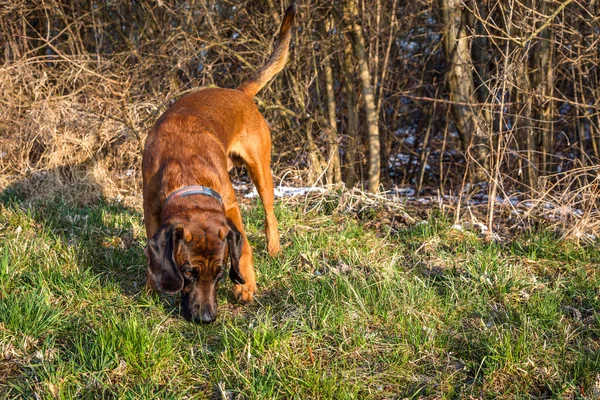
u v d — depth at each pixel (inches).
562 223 219.5
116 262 179.5
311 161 287.0
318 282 169.6
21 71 269.1
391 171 336.2
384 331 148.8
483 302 163.5
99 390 123.2
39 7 295.1
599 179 223.5
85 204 239.3
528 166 258.2
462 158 305.7
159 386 126.7
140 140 256.2
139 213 233.0
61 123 260.8
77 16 326.6
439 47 312.8
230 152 192.2
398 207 239.6
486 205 246.1
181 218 142.2
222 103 188.5
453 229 216.7
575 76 283.4
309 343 141.6
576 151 296.4
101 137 262.7
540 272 186.7
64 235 198.5
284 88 311.4
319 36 295.9
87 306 154.7
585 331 152.4
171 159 160.6
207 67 286.7
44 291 153.8
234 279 145.6
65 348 136.6
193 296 140.2
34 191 242.7
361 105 310.3
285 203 243.6
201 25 303.4
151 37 316.8
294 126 301.4
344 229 213.5
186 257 138.4
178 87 296.5
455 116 283.0
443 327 152.0
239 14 296.4
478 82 297.1
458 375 134.6
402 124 346.0
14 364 130.6
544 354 139.9
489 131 223.9
